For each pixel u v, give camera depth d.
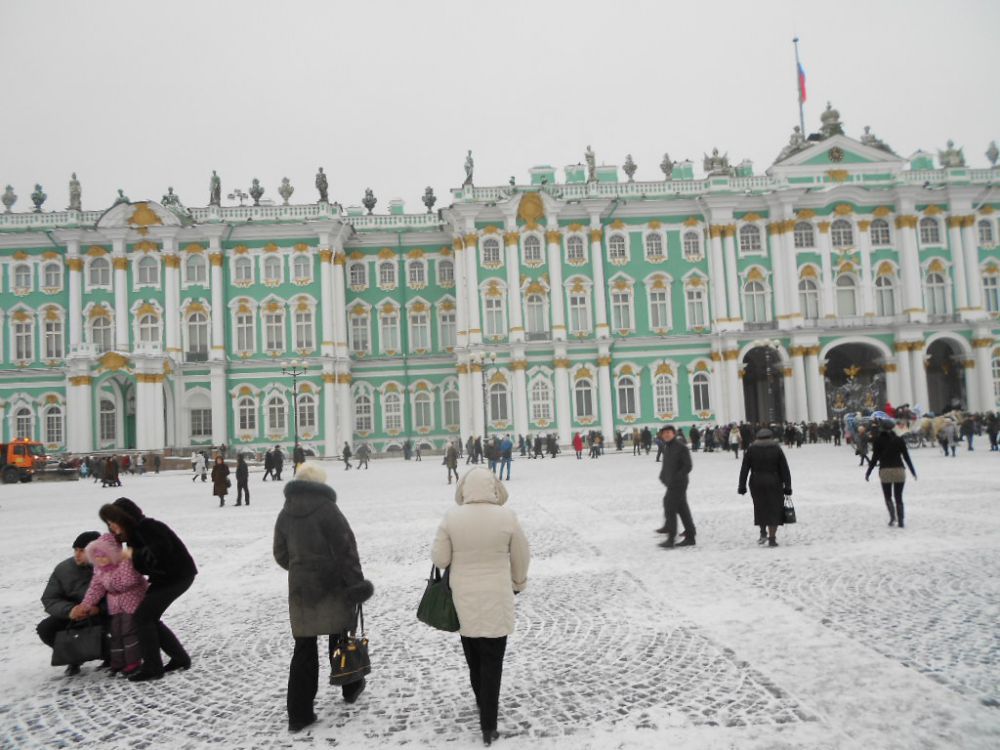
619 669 8.11
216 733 6.98
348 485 35.03
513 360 63.06
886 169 65.88
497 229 64.56
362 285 68.56
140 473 54.75
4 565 16.12
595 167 66.94
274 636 10.03
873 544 14.09
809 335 63.03
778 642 8.67
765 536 14.60
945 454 36.59
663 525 16.11
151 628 8.49
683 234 65.62
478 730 6.79
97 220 64.38
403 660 8.87
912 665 7.76
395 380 67.81
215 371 62.41
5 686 8.50
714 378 64.44
